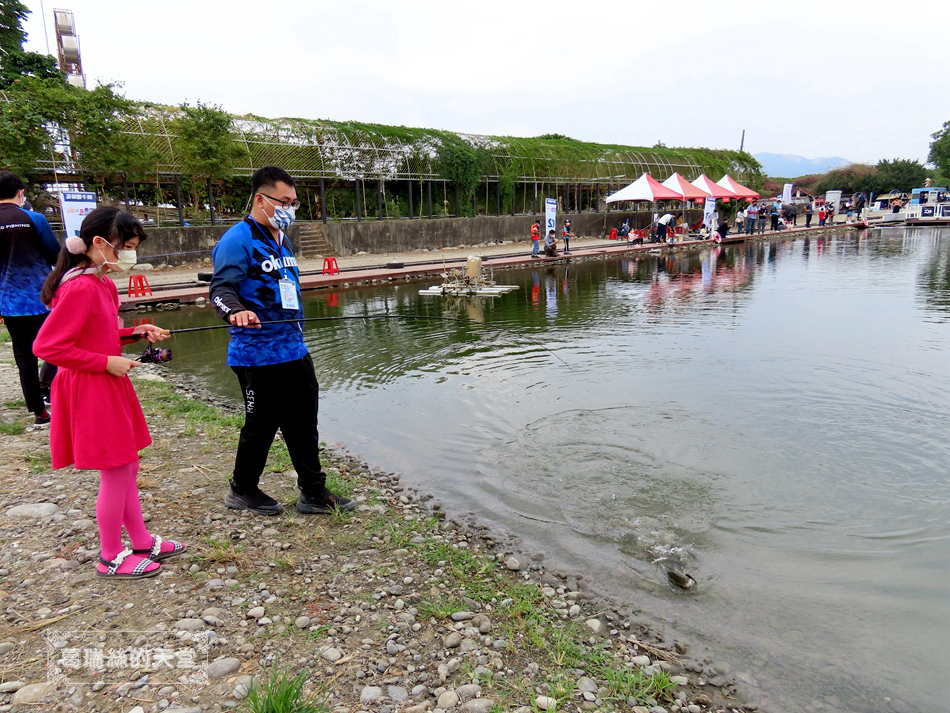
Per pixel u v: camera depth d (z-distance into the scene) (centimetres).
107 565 262
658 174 3322
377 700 201
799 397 589
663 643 265
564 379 665
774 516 376
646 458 461
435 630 248
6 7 1781
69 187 1680
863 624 279
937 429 503
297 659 219
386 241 2244
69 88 1538
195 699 194
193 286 1375
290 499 363
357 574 287
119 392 251
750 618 284
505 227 2652
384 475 438
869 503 389
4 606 240
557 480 429
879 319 959
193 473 394
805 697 234
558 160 2836
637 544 348
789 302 1139
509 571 317
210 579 268
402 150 2281
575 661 241
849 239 2720
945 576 313
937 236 2778
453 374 700
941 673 248
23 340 438
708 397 595
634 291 1336
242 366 308
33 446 420
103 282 252
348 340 895
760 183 4084
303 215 2217
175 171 1738
